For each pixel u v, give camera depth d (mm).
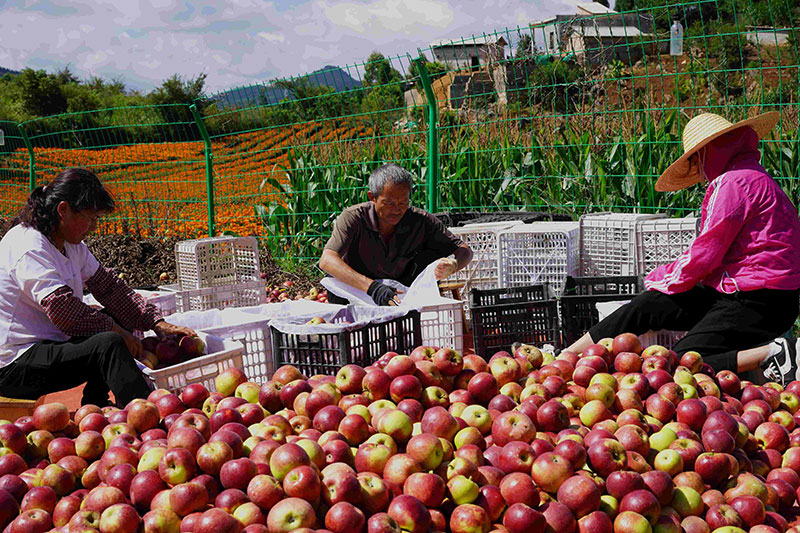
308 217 10844
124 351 4082
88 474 2654
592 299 5102
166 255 10516
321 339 4176
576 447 2594
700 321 4594
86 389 4453
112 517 2246
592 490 2418
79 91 54812
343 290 5406
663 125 9141
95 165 14961
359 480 2420
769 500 2740
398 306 4801
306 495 2312
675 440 2857
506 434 2754
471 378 3193
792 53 10281
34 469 2688
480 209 9930
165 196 12984
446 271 5199
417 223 5750
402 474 2477
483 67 8961
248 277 7574
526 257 6215
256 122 11203
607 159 9414
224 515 2209
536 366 3527
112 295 4625
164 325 4547
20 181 16266
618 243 6059
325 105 10156
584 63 8906
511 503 2424
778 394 3459
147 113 20297
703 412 2994
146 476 2420
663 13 8133
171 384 3994
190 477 2477
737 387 3502
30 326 4297
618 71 8719
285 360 4359
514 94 10094
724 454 2760
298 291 9008
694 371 3500
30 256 4207
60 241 4398
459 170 9789
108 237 10992
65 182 4273
